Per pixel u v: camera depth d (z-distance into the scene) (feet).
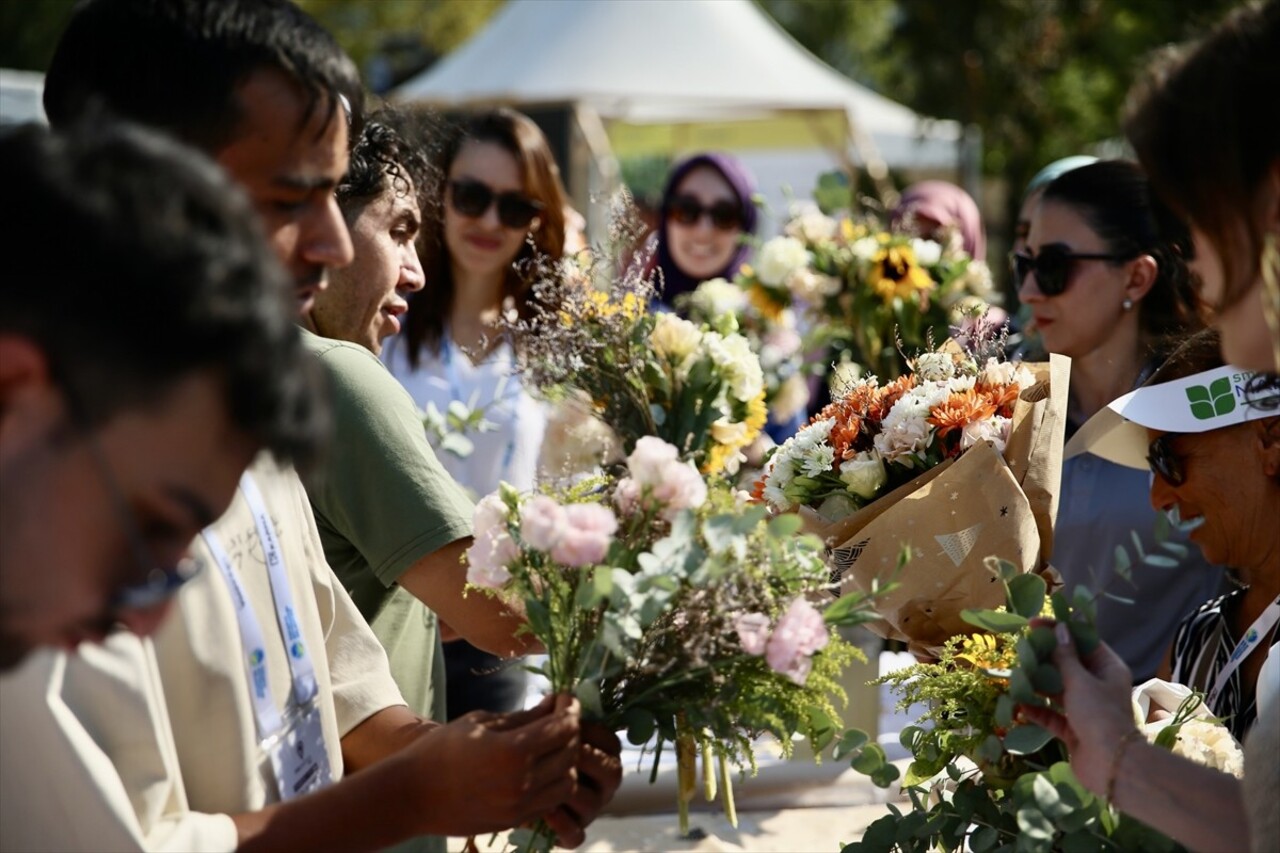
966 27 50.34
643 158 41.29
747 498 7.35
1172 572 10.34
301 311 4.84
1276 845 4.20
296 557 5.63
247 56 4.44
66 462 3.15
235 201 3.34
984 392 7.32
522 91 32.58
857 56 72.28
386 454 6.63
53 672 4.25
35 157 3.21
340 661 6.02
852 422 7.40
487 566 5.52
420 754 4.91
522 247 12.65
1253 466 6.59
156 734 4.47
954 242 13.83
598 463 7.06
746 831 8.48
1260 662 6.56
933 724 6.29
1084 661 5.31
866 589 6.77
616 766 5.38
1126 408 6.86
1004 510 6.67
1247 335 4.26
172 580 3.35
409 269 8.20
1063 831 5.43
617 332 6.91
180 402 3.18
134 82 4.41
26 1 57.41
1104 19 50.06
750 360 7.06
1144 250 11.18
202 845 4.45
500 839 8.43
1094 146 49.85
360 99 4.87
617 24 33.55
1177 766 4.78
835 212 14.42
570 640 5.37
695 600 5.17
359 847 4.77
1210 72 4.17
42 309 3.05
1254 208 4.12
